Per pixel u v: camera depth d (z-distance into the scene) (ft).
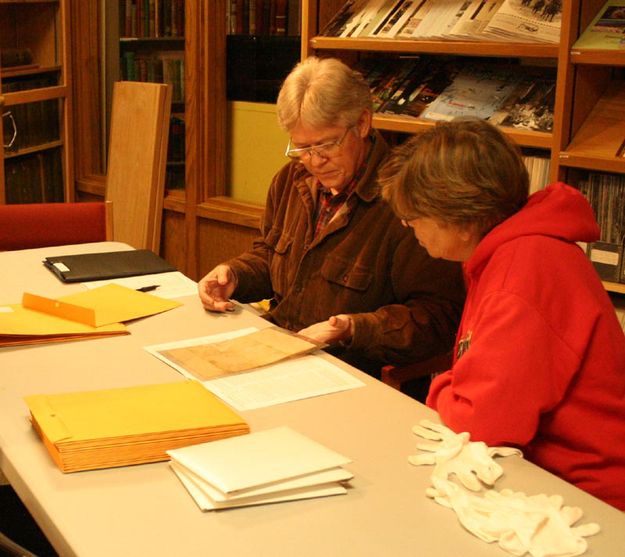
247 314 7.27
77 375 5.80
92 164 16.07
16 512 7.40
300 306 7.81
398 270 7.27
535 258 4.71
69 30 15.01
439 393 5.22
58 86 15.05
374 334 6.73
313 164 7.26
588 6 8.21
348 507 4.11
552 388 4.59
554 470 4.84
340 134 7.11
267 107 13.43
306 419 5.14
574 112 8.41
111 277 8.24
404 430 4.99
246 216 13.30
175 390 5.32
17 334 6.34
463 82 9.71
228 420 4.83
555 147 8.34
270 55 13.26
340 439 4.87
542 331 4.57
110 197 14.78
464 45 8.91
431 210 4.91
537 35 8.50
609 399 4.70
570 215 4.89
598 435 4.71
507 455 4.58
